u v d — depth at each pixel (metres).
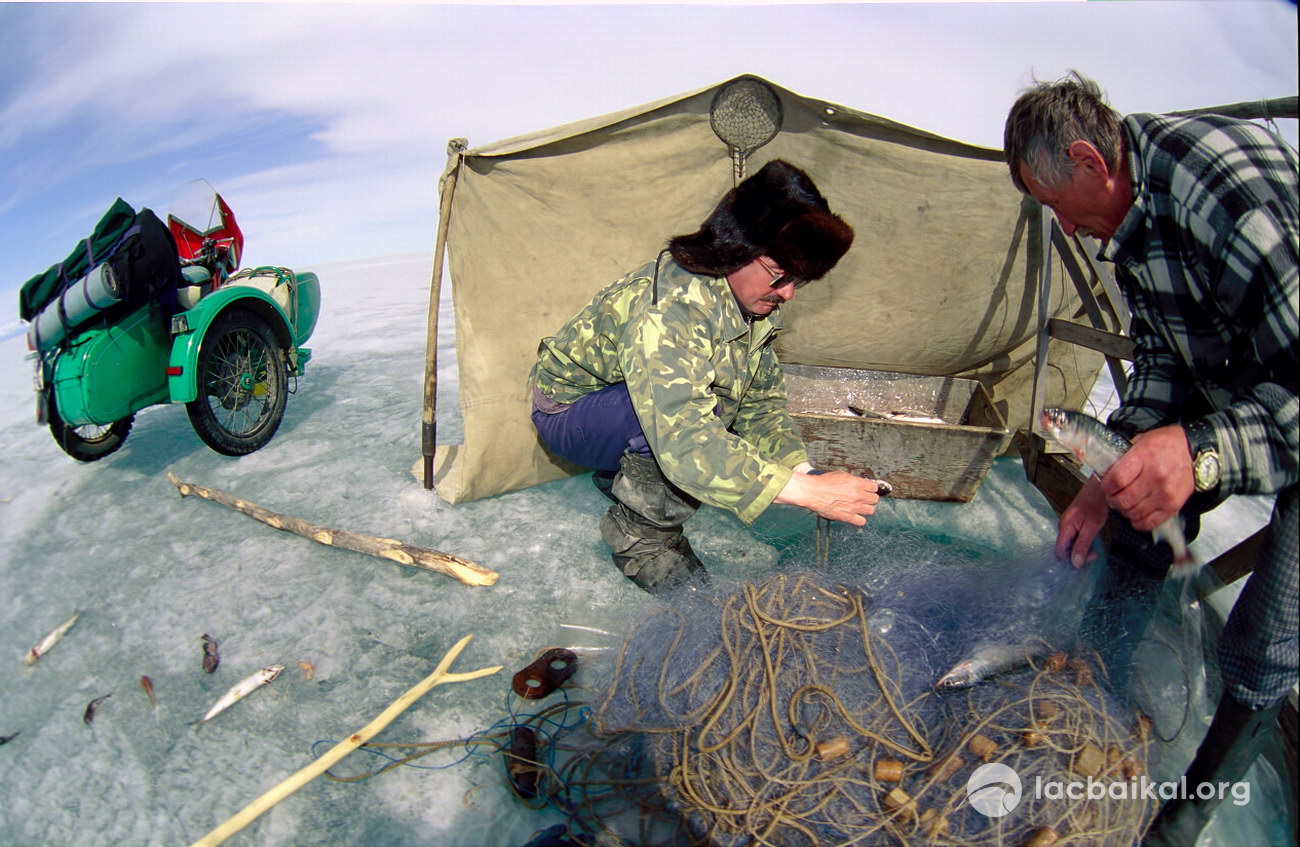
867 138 3.21
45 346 3.59
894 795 1.83
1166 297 1.81
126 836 2.08
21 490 3.85
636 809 1.96
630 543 2.83
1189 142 1.61
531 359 3.39
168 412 4.70
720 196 3.40
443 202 3.01
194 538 3.37
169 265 3.66
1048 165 1.78
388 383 5.01
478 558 3.14
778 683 2.08
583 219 3.27
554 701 2.43
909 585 2.54
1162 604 2.39
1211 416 1.62
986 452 3.20
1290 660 1.62
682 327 2.32
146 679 2.59
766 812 1.86
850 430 3.24
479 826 2.05
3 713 2.51
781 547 3.13
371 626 2.80
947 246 3.47
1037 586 2.40
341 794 2.15
